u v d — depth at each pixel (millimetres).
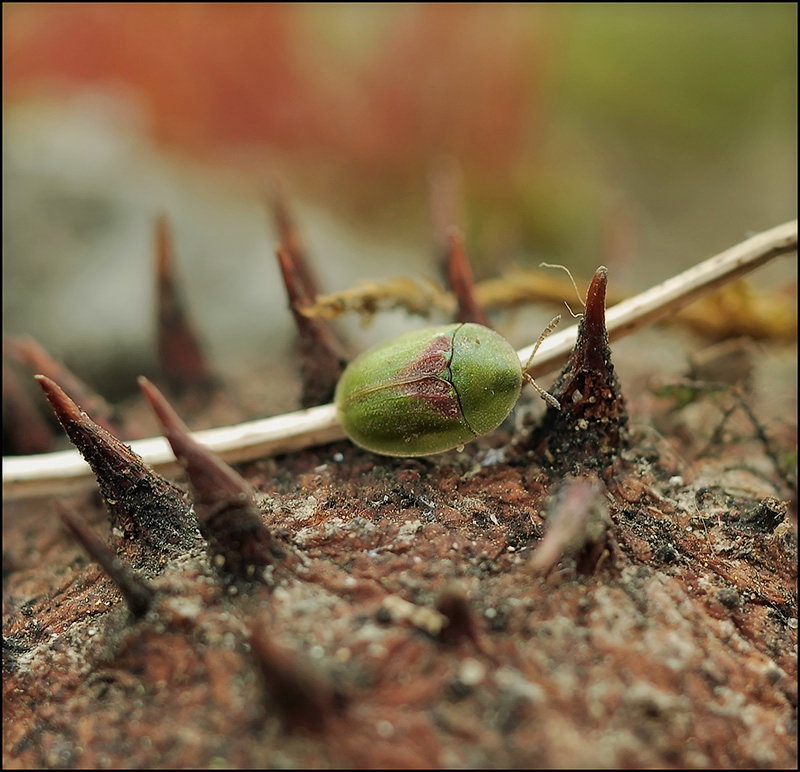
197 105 176
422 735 76
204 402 103
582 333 84
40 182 140
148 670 79
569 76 199
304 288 101
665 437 94
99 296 132
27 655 82
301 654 77
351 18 184
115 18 170
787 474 92
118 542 85
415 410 85
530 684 77
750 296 100
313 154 182
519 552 82
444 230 108
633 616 79
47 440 103
